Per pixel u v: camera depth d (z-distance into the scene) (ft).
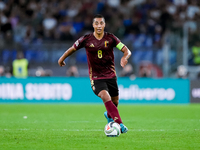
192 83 188.96
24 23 246.27
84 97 184.96
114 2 264.93
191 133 78.84
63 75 200.44
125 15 253.65
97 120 107.65
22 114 127.24
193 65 199.31
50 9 258.37
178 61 199.93
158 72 200.34
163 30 244.42
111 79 75.97
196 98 189.37
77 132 79.87
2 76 189.98
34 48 200.03
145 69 194.90
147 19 253.44
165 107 164.14
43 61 200.13
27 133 77.92
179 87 187.83
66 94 183.32
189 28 201.05
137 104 182.70
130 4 263.90
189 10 267.18
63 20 252.62
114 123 72.28
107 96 73.20
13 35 236.63
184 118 115.34
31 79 181.16
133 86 184.55
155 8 262.26
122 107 162.71
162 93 186.39
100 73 75.72
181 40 200.75
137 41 236.84
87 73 201.87
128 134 76.79
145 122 103.14
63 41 229.04
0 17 250.37
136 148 59.82
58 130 83.35
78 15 254.06
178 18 256.11
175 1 268.00
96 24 74.23
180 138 71.00
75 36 232.32
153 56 201.77
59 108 153.99
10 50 198.49
